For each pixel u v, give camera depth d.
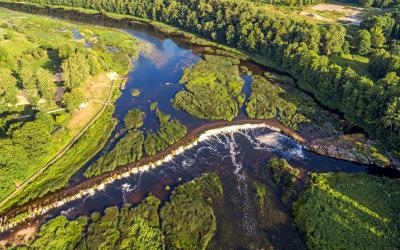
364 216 83.62
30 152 98.12
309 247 78.62
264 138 112.94
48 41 176.25
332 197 88.94
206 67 155.38
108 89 140.00
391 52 141.50
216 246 80.44
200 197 91.88
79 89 130.25
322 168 100.56
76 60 133.50
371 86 114.62
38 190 94.44
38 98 124.19
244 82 144.38
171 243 80.81
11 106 121.38
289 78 146.12
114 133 115.62
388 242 77.44
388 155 102.88
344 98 120.38
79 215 88.19
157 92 139.00
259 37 163.50
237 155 105.94
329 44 145.50
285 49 150.75
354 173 97.25
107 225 84.81
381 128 108.19
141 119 121.75
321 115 121.56
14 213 88.69
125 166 101.31
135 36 196.25
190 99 131.38
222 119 120.75
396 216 83.19
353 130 113.69
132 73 154.62
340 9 199.50
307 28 154.50
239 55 167.25
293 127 115.50
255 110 124.81
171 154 105.62
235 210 88.56
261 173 99.19
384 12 189.75
